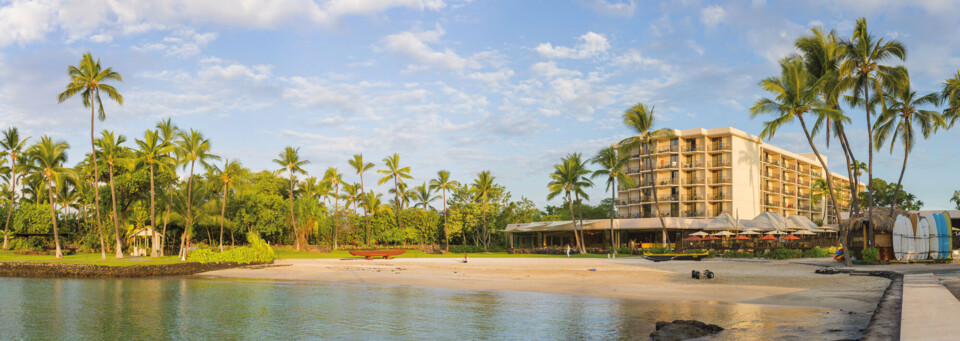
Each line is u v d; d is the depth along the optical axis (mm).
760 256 48219
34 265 39156
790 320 15086
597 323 15750
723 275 30594
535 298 22016
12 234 66750
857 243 38469
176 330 15992
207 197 71562
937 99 38438
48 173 53219
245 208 70062
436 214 88562
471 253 76375
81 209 75750
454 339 14031
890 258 36938
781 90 36250
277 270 40875
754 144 92812
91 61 47906
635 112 64250
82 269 37906
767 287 24000
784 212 99188
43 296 25031
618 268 37906
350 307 20016
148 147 52656
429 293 24391
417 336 14492
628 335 13906
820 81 34625
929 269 29859
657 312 17531
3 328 16516
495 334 14547
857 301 18859
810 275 29641
